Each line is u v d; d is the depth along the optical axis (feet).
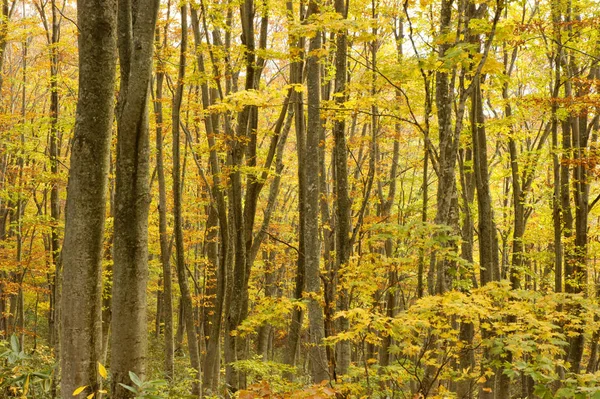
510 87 38.34
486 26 20.71
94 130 13.44
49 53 42.93
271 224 57.98
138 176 15.08
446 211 20.97
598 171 30.14
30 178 49.29
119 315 15.03
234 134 29.43
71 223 13.51
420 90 30.78
